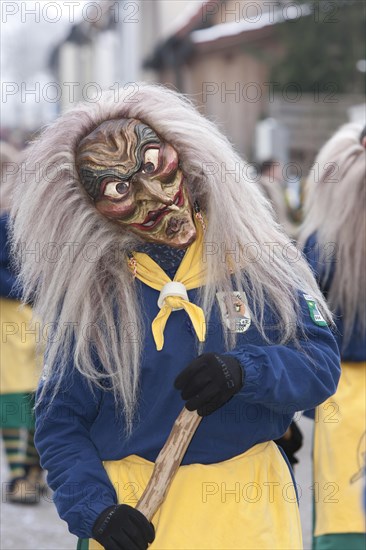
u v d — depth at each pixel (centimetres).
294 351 281
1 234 557
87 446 287
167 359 279
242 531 278
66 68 3347
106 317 280
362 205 419
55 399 289
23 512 618
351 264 416
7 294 574
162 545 278
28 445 631
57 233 286
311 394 279
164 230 283
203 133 287
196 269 286
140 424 283
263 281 283
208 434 281
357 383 420
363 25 1650
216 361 266
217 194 283
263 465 287
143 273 286
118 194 281
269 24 1861
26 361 601
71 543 560
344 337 416
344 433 414
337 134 442
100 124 288
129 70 2709
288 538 286
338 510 411
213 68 2089
